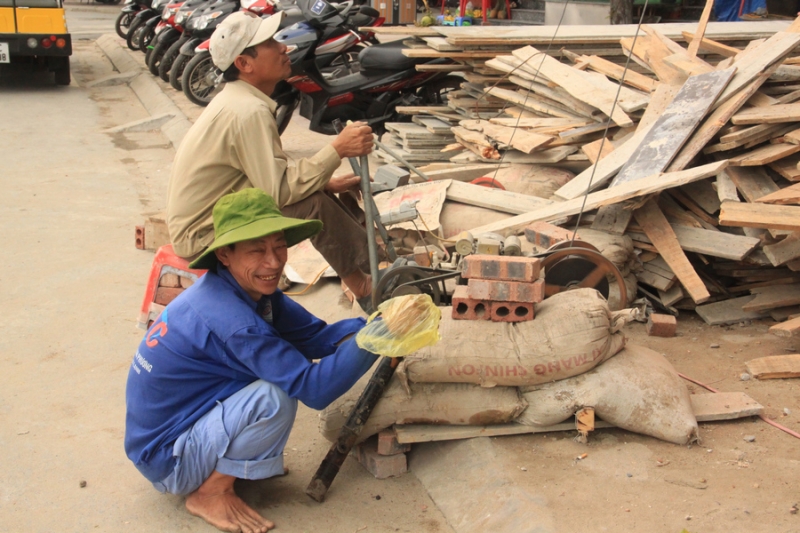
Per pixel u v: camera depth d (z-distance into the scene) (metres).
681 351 3.96
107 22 22.50
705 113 4.71
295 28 7.47
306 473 3.20
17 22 12.20
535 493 2.83
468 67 7.16
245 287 2.74
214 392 2.75
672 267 4.23
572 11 13.02
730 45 7.20
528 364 3.02
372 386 2.97
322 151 3.52
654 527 2.64
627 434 3.20
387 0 16.67
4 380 3.94
